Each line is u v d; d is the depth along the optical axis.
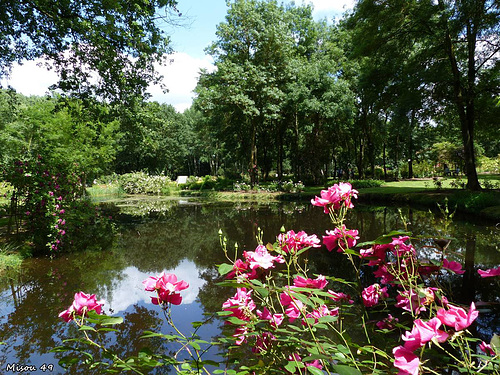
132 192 25.39
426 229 6.49
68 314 1.02
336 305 1.49
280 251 1.33
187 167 55.78
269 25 19.41
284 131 24.88
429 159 29.17
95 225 8.88
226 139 26.44
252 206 13.63
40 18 7.28
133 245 6.48
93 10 7.19
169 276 1.09
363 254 1.39
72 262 5.18
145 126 9.63
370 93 13.65
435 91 11.18
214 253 5.69
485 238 5.47
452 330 0.81
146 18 8.04
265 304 1.29
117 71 8.49
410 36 12.04
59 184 6.55
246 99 18.52
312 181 24.97
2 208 7.27
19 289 3.85
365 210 10.40
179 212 12.09
